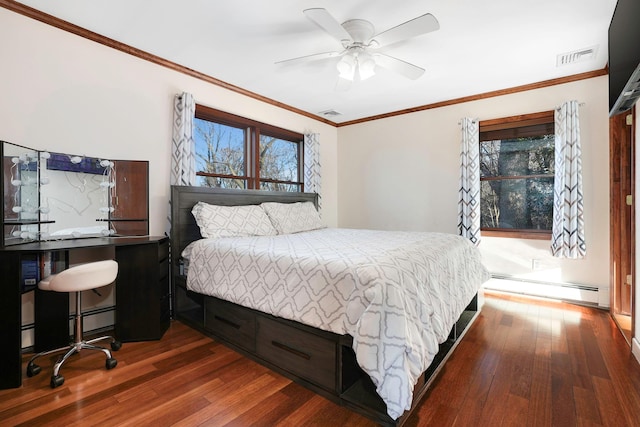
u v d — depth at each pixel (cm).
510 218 361
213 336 240
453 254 242
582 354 211
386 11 208
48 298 221
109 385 176
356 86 342
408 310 150
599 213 301
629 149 273
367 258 177
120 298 234
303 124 437
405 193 425
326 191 475
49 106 224
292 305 181
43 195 220
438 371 183
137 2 203
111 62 254
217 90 331
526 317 281
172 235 281
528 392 169
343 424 146
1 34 204
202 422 146
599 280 303
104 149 252
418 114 412
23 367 197
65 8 210
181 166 289
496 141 369
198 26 230
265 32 237
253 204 350
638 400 160
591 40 245
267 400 164
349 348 167
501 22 220
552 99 322
